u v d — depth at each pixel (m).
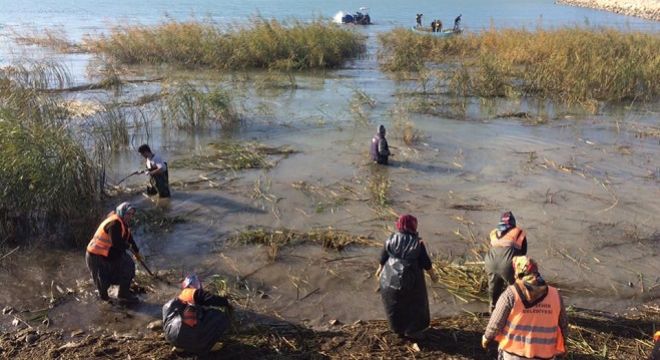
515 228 6.91
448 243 9.28
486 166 13.04
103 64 24.94
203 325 6.19
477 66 24.31
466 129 16.16
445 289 7.82
